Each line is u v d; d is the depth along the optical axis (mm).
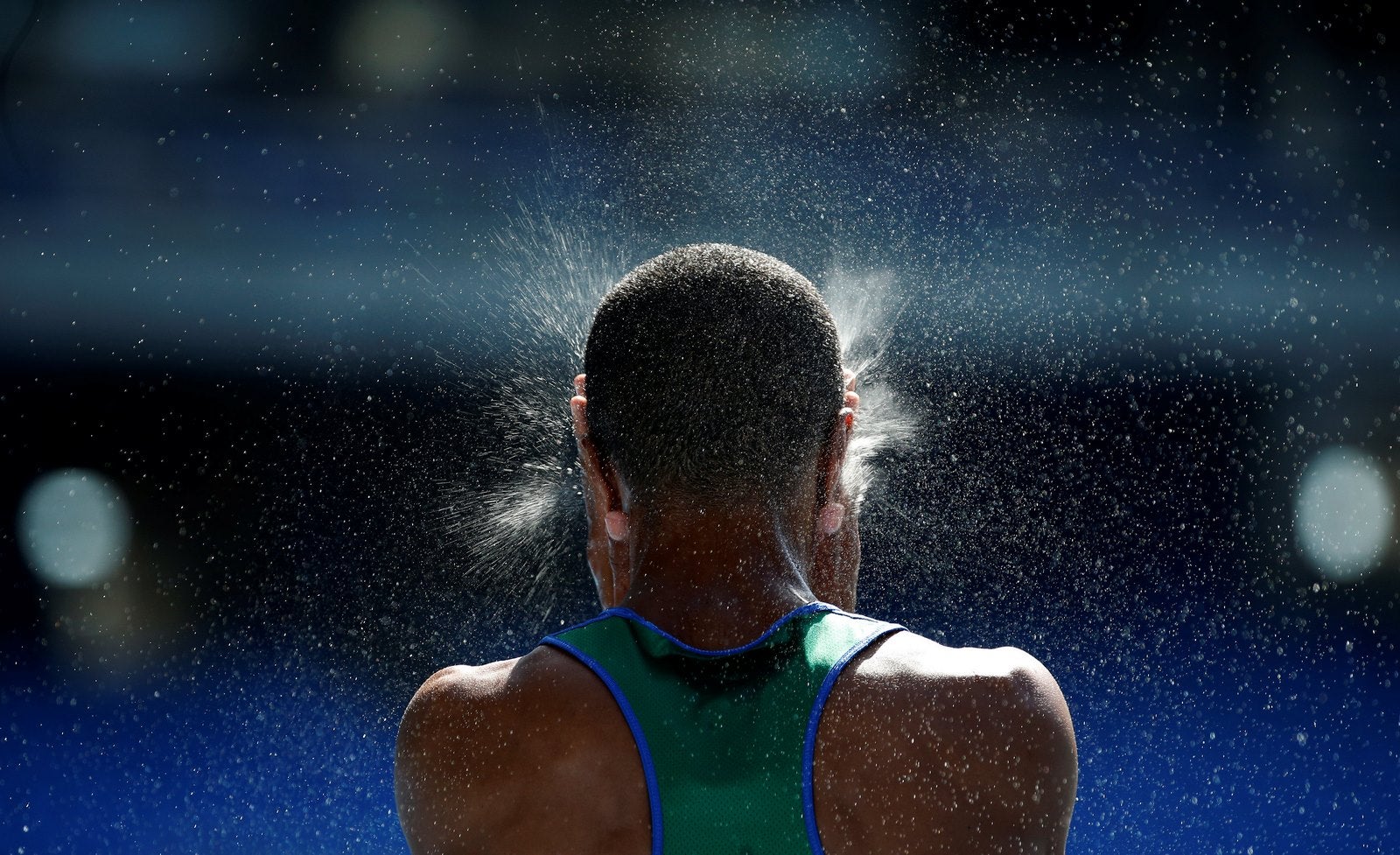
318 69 57969
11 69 55531
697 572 5016
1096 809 15438
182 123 56219
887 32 48000
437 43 56406
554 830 4801
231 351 38344
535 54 54750
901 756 4777
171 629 20281
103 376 36281
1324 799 15594
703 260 5180
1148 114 49438
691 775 4719
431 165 52219
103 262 47219
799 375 5086
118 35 56219
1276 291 39312
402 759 5141
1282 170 48406
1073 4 49219
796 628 4945
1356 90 51219
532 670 4984
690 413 5016
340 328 39875
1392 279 40625
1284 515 24344
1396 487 25906
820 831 4711
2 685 18859
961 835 4781
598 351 5195
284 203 51938
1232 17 51094
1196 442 27594
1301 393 31047
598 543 5477
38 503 25891
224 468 26922
